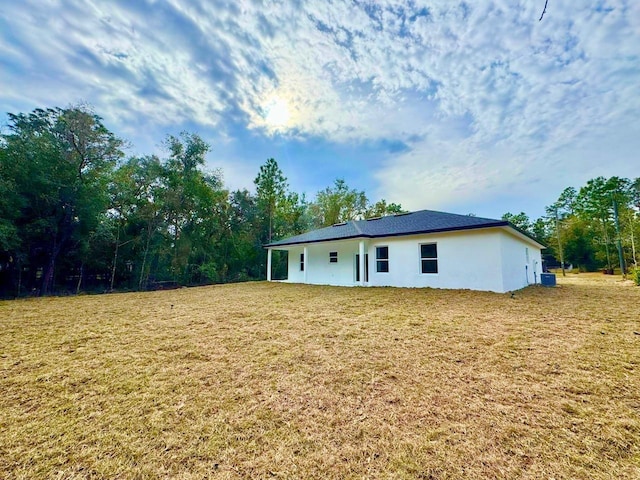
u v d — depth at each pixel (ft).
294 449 7.16
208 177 66.33
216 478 6.22
